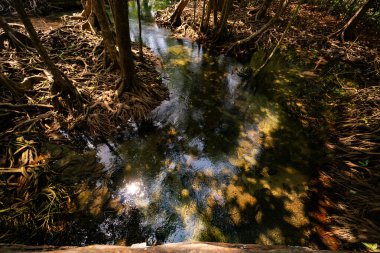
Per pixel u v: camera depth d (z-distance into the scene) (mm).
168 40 10953
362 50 10469
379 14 12609
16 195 4148
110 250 1148
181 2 11711
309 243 3920
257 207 4418
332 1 15188
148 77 7648
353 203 4430
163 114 6531
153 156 5297
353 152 5410
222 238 3957
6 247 1145
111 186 4594
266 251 1206
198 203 4434
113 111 6121
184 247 1188
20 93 5914
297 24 13180
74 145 5312
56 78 5652
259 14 13430
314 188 4801
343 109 7125
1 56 7250
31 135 5176
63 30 9305
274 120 6648
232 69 9141
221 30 10492
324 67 9672
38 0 12242
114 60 7297
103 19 6402
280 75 9000
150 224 4078
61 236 3809
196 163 5207
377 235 3824
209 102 7195
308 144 5891
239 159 5367
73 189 4453
